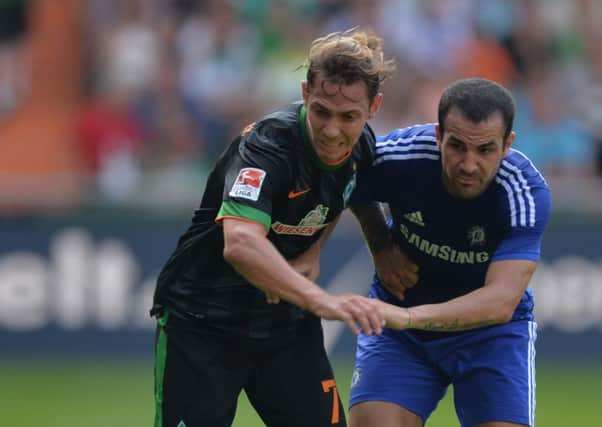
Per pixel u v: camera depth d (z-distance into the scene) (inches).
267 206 559.8
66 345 1417.3
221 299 613.6
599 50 1727.4
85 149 1594.5
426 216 633.0
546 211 612.1
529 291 671.8
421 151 623.2
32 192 1424.7
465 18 1713.8
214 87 1662.2
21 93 1702.8
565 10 1732.3
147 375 1346.0
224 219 555.8
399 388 655.8
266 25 1713.8
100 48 1716.3
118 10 1739.7
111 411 1168.2
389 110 1603.1
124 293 1416.1
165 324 628.1
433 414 1184.8
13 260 1418.6
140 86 1658.5
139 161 1611.7
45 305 1417.3
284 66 1684.3
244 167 564.1
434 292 667.4
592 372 1368.1
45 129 1652.3
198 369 615.8
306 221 597.9
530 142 1626.5
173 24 1718.8
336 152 557.0
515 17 1724.9
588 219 1396.4
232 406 624.1
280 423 640.4
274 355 628.4
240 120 1641.2
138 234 1419.8
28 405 1196.5
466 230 628.4
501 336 650.2
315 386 633.6
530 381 645.9
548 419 1144.2
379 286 700.0
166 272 627.8
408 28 1679.4
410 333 665.0
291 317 623.8
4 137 1652.3
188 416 616.1
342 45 538.0
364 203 650.8
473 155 573.3
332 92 538.0
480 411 645.3
